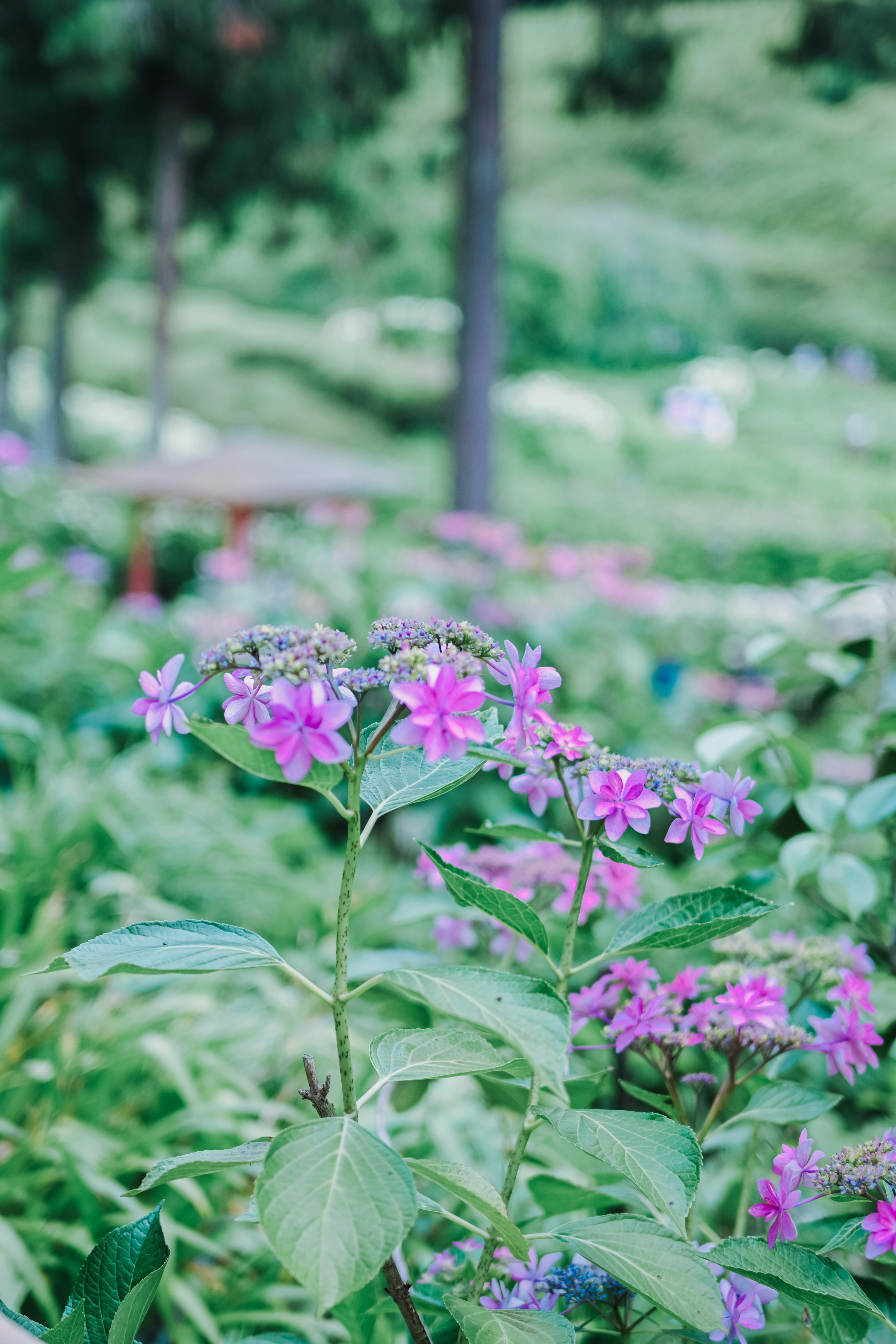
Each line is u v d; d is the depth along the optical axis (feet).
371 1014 7.83
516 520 75.36
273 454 32.71
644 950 3.23
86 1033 7.04
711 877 7.78
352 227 72.38
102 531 34.91
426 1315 3.87
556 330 122.62
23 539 10.10
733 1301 3.39
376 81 53.31
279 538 31.30
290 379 119.55
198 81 54.65
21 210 68.64
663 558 63.31
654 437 105.60
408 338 128.47
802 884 5.88
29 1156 5.97
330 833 14.60
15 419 78.59
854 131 104.99
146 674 2.84
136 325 126.41
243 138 58.90
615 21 45.65
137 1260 3.38
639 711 18.04
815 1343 4.09
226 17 48.21
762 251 123.24
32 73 53.78
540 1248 4.08
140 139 58.70
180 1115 6.31
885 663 6.22
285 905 9.48
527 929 3.17
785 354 129.90
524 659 3.10
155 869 9.77
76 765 11.71
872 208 113.91
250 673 2.85
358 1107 2.92
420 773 3.23
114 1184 5.64
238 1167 2.98
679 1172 2.92
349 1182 2.49
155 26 49.01
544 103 94.02
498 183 42.47
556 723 3.24
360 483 32.89
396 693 2.63
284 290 132.46
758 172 113.70
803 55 47.01
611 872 4.99
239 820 12.66
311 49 50.37
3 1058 6.54
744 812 3.28
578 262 121.08
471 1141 6.57
